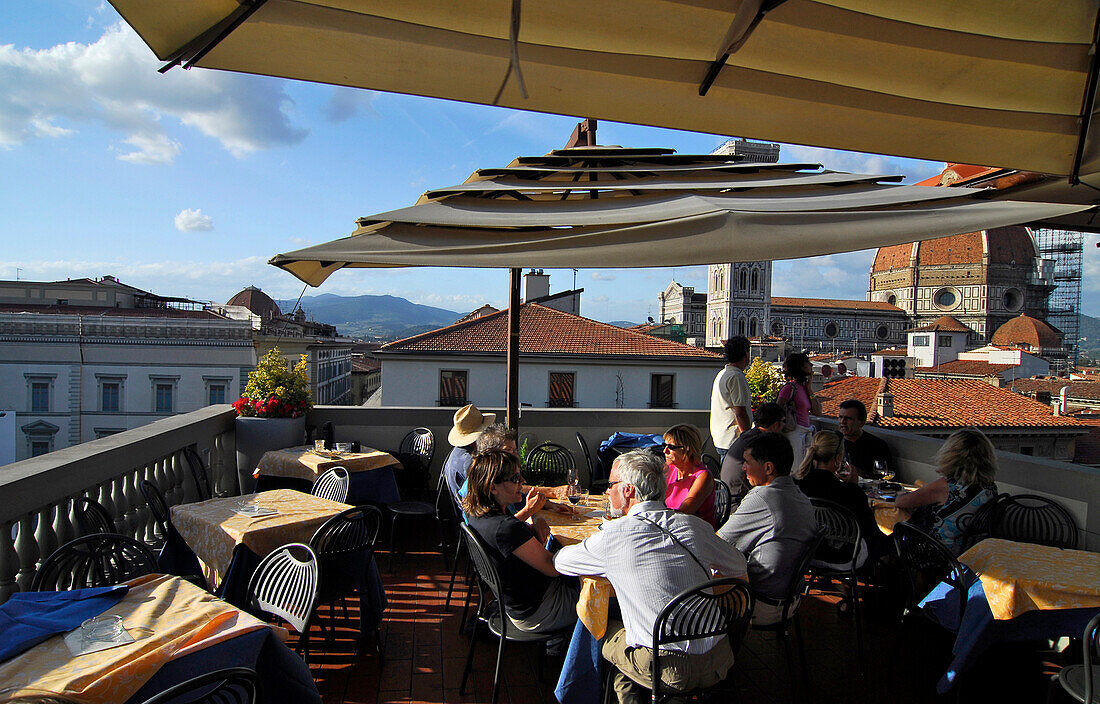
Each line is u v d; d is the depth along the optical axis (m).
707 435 8.08
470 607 4.77
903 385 32.38
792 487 3.57
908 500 4.38
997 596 3.23
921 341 69.69
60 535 3.75
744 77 2.53
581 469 7.80
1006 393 32.75
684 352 28.80
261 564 3.47
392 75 2.28
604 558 2.91
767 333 125.06
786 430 6.00
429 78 2.33
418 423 7.56
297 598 3.28
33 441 37.16
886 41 2.34
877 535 4.48
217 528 3.83
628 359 27.91
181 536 4.09
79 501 3.62
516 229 3.27
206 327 38.81
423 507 5.96
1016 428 28.30
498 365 27.31
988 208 2.51
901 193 2.99
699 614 2.83
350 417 7.46
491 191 3.40
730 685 3.22
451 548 6.13
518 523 3.35
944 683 3.42
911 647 4.30
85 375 37.81
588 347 28.50
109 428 38.19
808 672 3.95
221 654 2.33
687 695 2.85
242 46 2.08
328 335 66.31
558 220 2.78
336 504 4.41
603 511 4.37
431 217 3.01
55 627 2.35
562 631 3.37
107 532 3.75
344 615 4.52
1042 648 4.15
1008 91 2.61
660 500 3.07
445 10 2.04
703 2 2.10
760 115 2.73
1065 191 3.39
